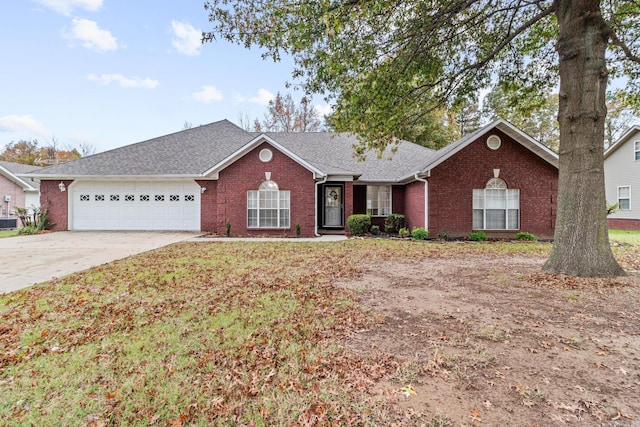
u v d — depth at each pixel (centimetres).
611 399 256
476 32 884
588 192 653
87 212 1634
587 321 416
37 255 948
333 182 1652
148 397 269
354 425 232
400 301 505
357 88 771
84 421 242
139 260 858
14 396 273
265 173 1470
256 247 1099
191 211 1625
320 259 868
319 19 589
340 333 387
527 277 643
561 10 691
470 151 1371
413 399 260
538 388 271
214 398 266
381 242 1233
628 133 1942
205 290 574
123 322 427
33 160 4441
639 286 568
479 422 231
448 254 954
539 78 996
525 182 1370
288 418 242
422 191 1414
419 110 1148
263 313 454
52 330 403
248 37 682
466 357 326
